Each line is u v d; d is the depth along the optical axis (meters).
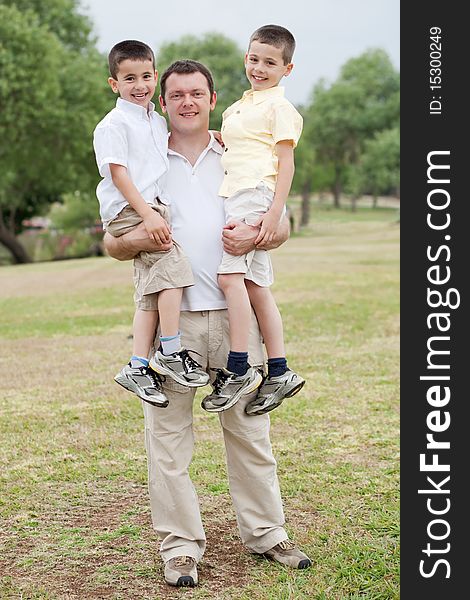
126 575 4.43
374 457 6.28
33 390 8.76
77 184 41.62
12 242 44.34
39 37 36.25
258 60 4.28
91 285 19.56
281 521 4.55
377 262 23.59
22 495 5.68
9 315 14.96
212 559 4.57
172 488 4.31
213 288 4.25
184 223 4.24
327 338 11.42
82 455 6.52
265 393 4.32
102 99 39.75
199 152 4.32
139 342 4.26
